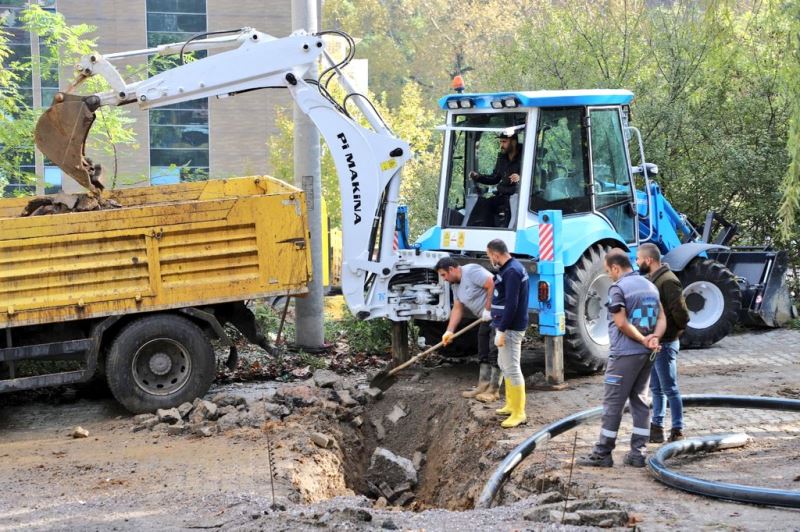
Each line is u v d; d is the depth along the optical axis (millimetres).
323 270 15453
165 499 8453
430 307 12789
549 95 12570
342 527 7184
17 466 9805
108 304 11508
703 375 12906
